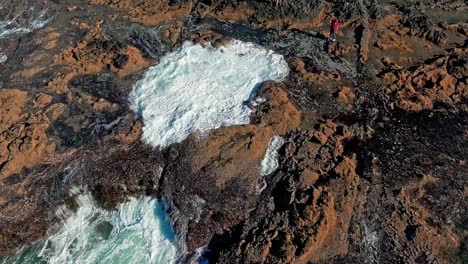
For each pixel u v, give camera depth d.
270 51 28.03
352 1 29.80
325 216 20.11
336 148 23.02
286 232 19.97
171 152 22.97
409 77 26.38
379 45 28.22
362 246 19.91
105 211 22.42
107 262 20.81
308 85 26.08
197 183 21.97
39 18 30.41
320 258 19.56
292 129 24.00
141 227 21.73
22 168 22.78
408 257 19.55
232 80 26.48
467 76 26.33
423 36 28.81
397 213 20.86
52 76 26.77
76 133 24.08
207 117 24.44
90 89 26.16
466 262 19.41
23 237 21.30
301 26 29.61
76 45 28.31
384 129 24.17
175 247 20.89
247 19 30.17
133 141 23.75
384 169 22.47
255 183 22.11
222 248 20.27
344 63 27.33
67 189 22.20
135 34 29.16
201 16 30.33
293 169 22.33
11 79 26.70
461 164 22.72
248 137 23.31
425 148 23.36
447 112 24.91
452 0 31.25
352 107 25.11
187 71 27.00
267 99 25.11
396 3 30.95
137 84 26.41
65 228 22.00
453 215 20.89
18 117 24.62
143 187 22.61
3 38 29.17
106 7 31.06
